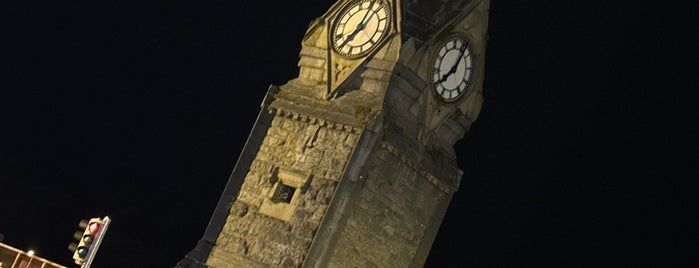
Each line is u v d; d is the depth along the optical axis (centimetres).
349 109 2636
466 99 2798
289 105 2744
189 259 2691
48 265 2548
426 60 2653
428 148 2764
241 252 2638
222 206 2738
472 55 2781
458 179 2847
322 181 2594
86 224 2291
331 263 2548
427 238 2789
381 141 2589
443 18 2688
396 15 2647
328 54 2750
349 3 2769
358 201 2578
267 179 2698
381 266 2673
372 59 2664
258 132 2781
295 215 2594
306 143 2670
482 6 2777
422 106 2689
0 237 2552
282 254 2572
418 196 2745
